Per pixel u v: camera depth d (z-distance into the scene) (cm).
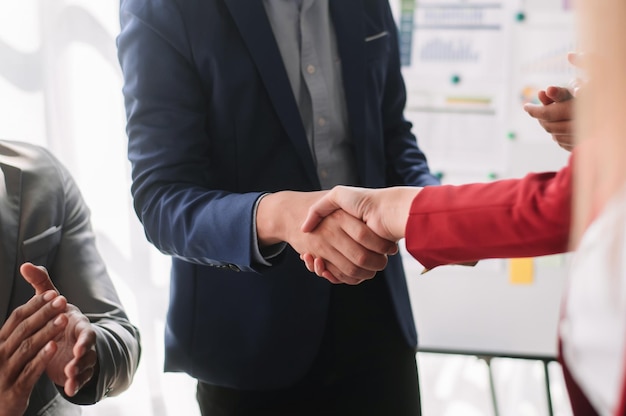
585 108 44
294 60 108
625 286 43
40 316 86
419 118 185
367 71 114
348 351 113
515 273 184
